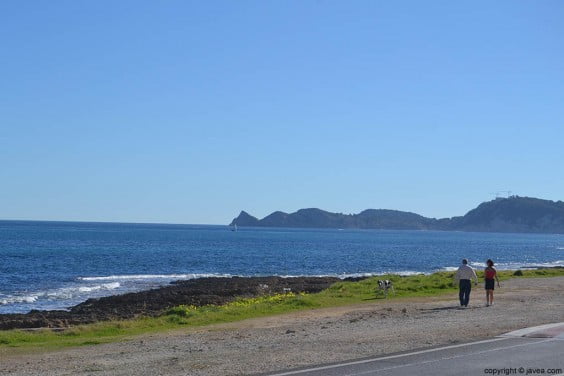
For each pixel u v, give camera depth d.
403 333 17.64
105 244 125.81
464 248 151.38
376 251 126.00
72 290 47.44
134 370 12.84
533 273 53.06
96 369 13.22
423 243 180.25
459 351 14.09
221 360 13.78
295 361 13.30
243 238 185.25
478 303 27.88
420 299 31.11
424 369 12.05
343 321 21.97
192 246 128.38
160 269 72.62
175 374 12.20
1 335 21.02
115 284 52.94
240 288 45.19
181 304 36.03
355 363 12.81
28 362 15.03
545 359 12.99
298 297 31.84
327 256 104.94
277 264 84.44
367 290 36.53
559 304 26.83
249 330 20.45
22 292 46.00
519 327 18.50
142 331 22.17
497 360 12.92
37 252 94.00
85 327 23.28
